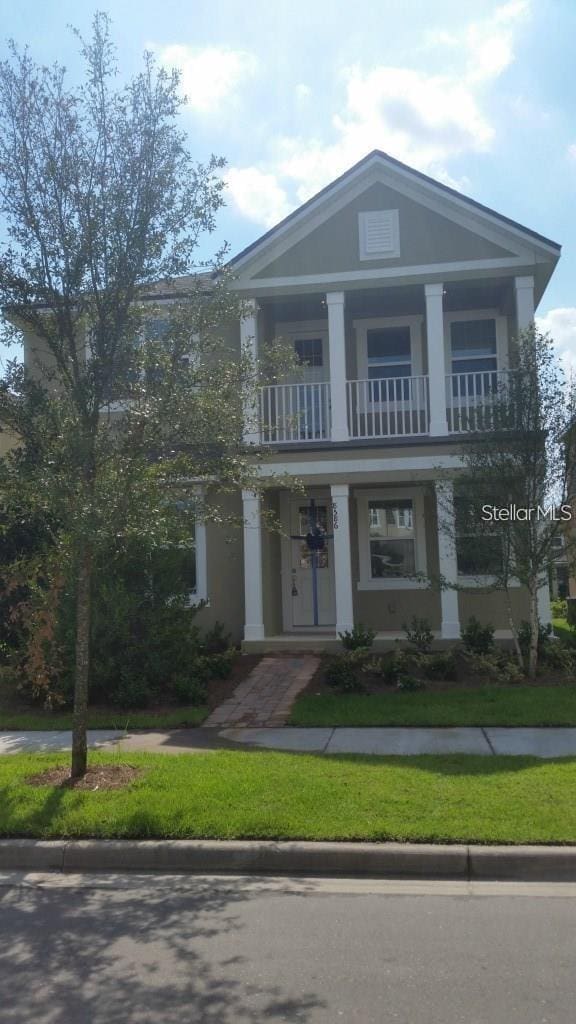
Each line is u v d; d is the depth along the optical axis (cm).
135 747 848
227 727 941
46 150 677
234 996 383
